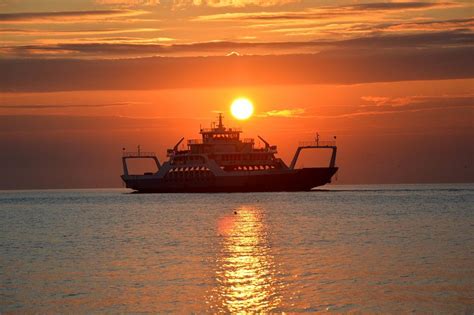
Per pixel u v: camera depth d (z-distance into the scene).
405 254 123.25
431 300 88.00
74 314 84.56
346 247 134.25
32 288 97.81
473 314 82.50
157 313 84.38
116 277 105.00
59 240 157.62
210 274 106.56
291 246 137.75
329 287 95.50
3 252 136.12
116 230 179.62
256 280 101.06
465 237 149.38
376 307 85.25
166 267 113.62
